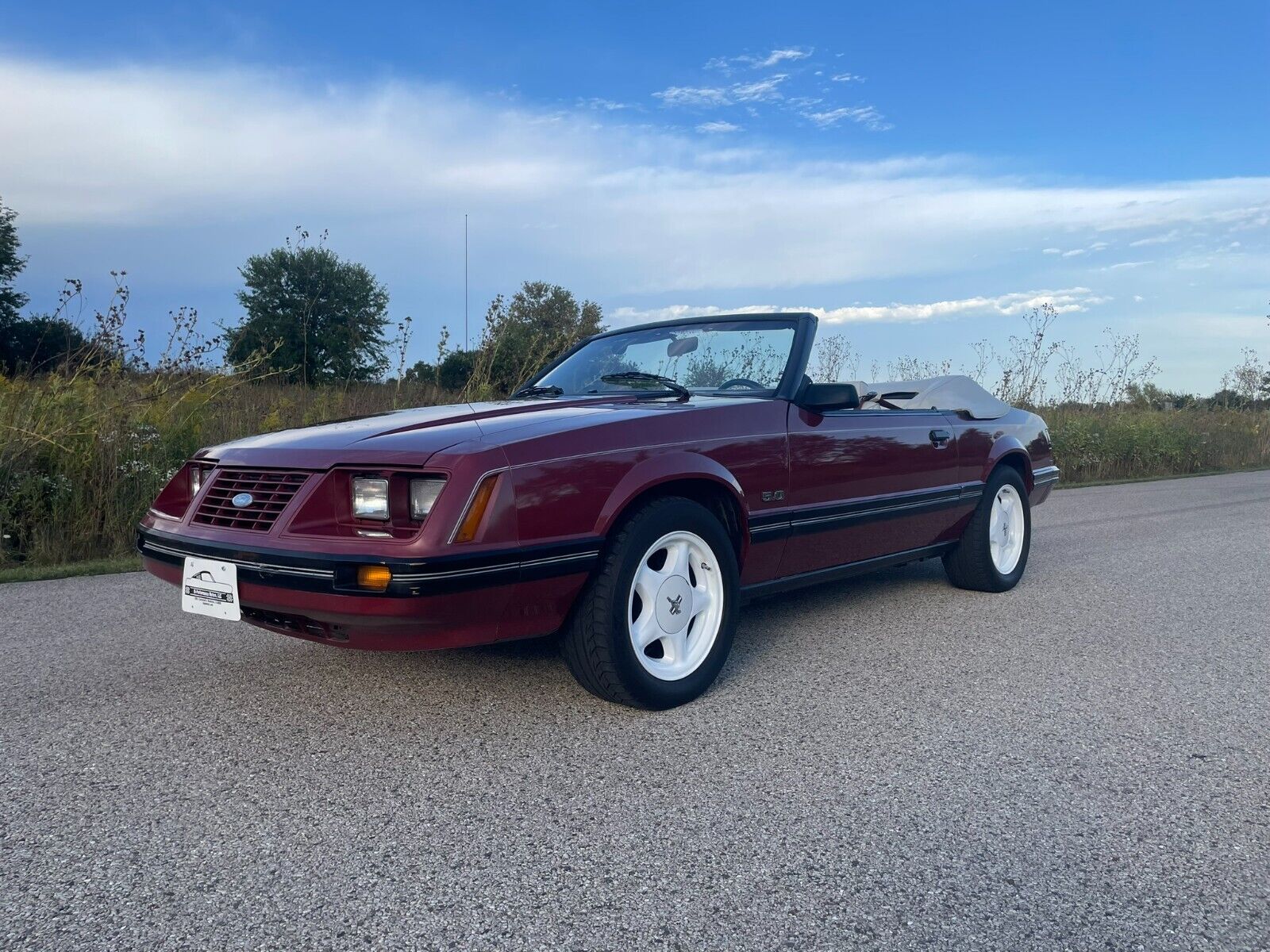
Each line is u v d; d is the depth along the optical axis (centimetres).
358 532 272
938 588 538
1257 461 1769
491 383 874
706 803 248
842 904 199
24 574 547
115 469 645
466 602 264
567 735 297
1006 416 532
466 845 224
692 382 412
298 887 205
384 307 2481
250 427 794
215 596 291
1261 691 348
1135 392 1554
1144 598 513
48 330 768
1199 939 187
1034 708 328
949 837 230
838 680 358
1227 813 245
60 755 280
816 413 389
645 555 306
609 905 198
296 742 291
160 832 230
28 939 183
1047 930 190
